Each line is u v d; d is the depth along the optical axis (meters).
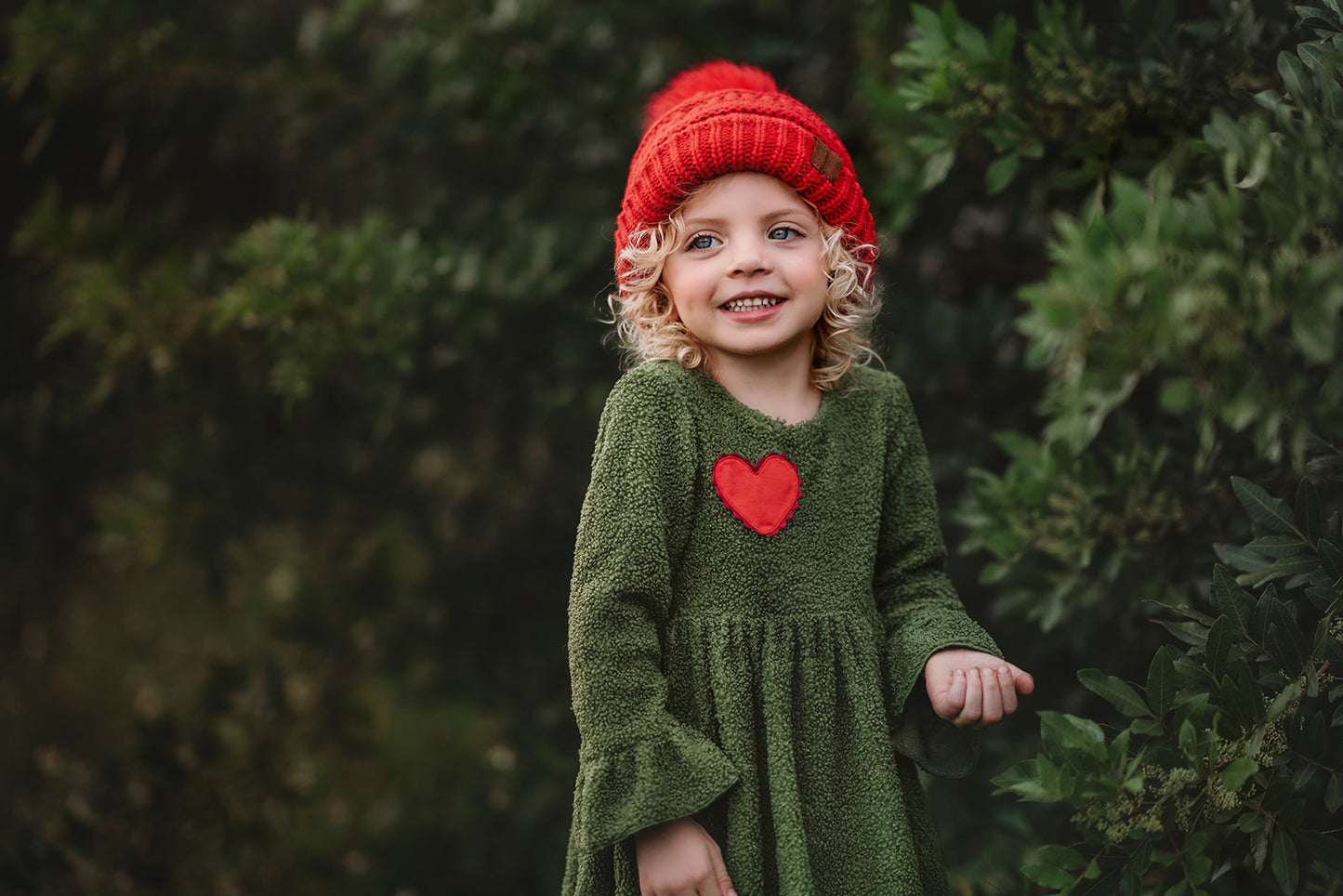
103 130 3.56
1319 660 1.43
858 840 1.41
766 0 3.37
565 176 3.53
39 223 3.37
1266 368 1.37
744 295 1.46
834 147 1.52
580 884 1.47
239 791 3.31
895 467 1.63
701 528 1.46
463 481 3.80
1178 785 1.40
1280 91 1.68
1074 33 1.89
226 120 3.61
